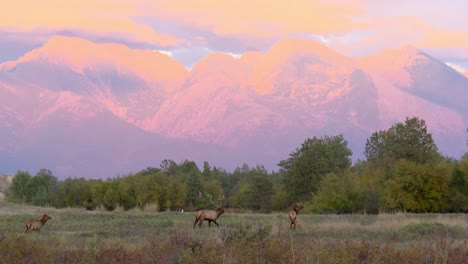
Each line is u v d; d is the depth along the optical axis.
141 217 60.72
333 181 100.00
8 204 78.31
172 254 22.50
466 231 42.06
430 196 87.25
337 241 28.97
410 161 101.38
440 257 19.91
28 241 23.81
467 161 90.50
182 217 60.88
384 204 91.44
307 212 101.56
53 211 67.56
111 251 21.89
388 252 21.52
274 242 22.11
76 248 25.52
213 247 21.53
